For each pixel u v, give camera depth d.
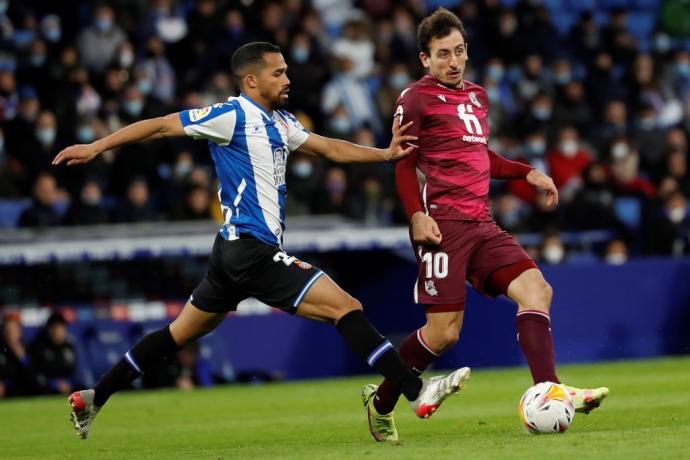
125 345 53.47
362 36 73.88
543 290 25.95
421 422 32.12
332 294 24.88
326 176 63.19
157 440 30.86
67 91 61.28
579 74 80.75
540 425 24.59
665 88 80.19
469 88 27.17
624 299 58.53
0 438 33.53
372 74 72.88
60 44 65.81
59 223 57.38
